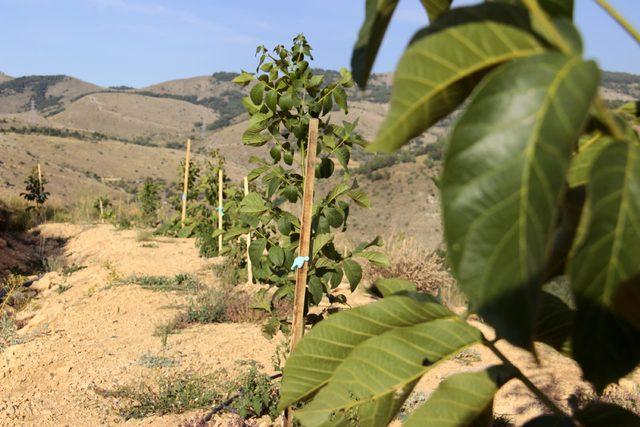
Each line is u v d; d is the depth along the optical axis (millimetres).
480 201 457
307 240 3693
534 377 5426
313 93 3914
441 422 732
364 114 123062
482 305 447
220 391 5270
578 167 603
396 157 60031
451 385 742
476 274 452
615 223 466
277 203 4035
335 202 3939
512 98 469
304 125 3818
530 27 516
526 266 440
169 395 5203
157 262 11453
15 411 4945
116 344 6699
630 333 480
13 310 8344
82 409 5047
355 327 769
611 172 475
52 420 4832
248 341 6754
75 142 114938
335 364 777
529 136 459
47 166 86125
